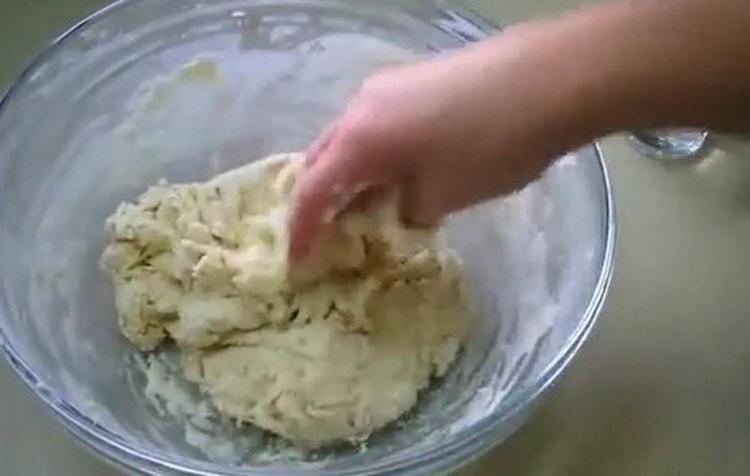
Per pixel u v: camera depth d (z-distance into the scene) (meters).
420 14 0.81
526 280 0.77
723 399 0.75
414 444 0.69
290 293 0.73
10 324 0.70
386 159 0.62
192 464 0.63
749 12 0.59
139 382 0.74
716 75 0.60
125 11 0.78
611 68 0.60
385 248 0.73
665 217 0.83
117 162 0.81
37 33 0.88
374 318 0.73
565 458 0.73
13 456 0.72
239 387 0.72
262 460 0.71
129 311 0.74
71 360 0.73
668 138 0.86
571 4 0.92
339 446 0.71
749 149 0.85
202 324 0.73
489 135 0.61
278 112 0.85
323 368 0.71
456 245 0.79
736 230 0.82
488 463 0.72
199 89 0.83
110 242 0.77
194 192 0.77
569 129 0.61
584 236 0.74
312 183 0.64
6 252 0.74
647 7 0.61
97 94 0.79
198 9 0.80
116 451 0.64
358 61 0.83
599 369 0.76
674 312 0.79
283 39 0.83
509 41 0.62
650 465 0.73
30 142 0.76
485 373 0.74
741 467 0.73
